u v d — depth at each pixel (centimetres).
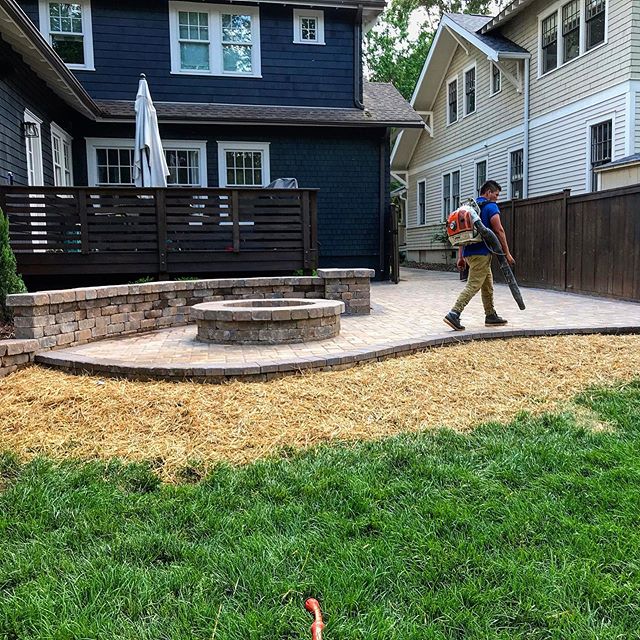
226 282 747
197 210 908
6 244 574
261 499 265
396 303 875
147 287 661
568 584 196
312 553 218
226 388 405
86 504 260
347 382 423
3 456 310
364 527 237
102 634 174
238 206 926
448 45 1862
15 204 811
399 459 307
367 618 181
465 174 1845
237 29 1264
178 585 199
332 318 581
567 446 320
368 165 1320
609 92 1160
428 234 2148
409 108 1398
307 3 1245
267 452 319
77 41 1191
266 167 1273
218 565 210
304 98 1305
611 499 255
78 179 1205
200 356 491
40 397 387
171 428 346
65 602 188
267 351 512
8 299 488
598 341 532
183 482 288
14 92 848
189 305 724
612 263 861
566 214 974
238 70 1275
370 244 1336
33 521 243
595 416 369
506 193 1591
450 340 532
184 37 1239
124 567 209
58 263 845
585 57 1232
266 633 175
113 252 873
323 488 273
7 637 176
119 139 1219
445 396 404
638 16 1088
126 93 1213
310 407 378
